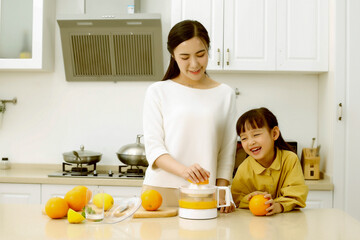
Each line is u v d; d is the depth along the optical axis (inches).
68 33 121.0
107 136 129.5
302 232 45.5
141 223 49.3
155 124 63.2
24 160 131.0
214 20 115.5
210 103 64.4
